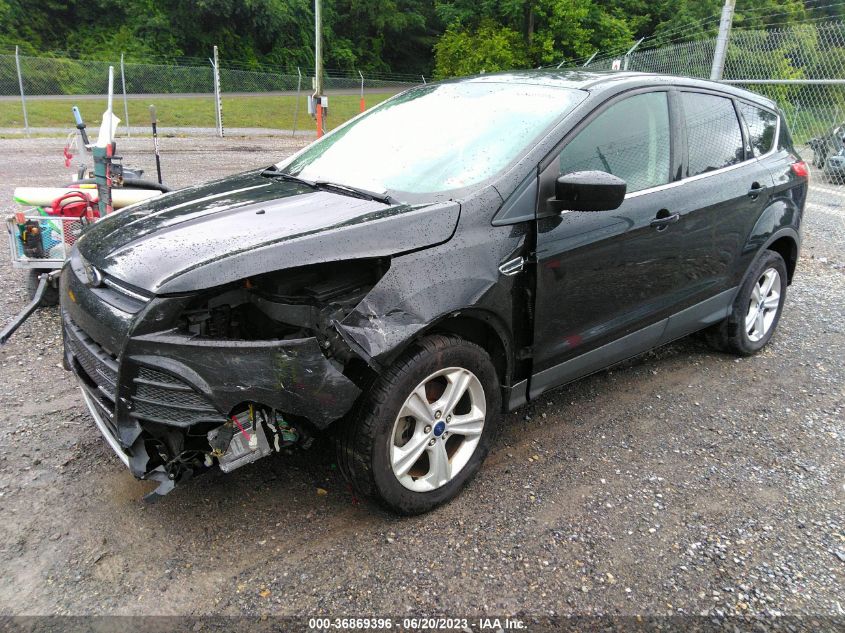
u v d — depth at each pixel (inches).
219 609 86.5
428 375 100.0
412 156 122.9
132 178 224.7
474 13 1202.6
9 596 87.0
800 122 436.5
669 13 1269.7
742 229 157.8
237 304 94.4
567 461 125.3
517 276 110.2
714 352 181.8
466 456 111.2
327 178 126.0
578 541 102.7
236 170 493.7
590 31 1127.6
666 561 99.3
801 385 163.6
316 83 797.9
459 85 145.6
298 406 89.2
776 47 424.8
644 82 136.3
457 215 103.6
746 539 105.2
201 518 104.0
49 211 183.6
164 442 91.7
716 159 151.8
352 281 97.3
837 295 239.1
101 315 92.4
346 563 95.6
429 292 97.7
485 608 88.6
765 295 176.4
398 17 2009.1
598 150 123.0
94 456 119.1
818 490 119.8
